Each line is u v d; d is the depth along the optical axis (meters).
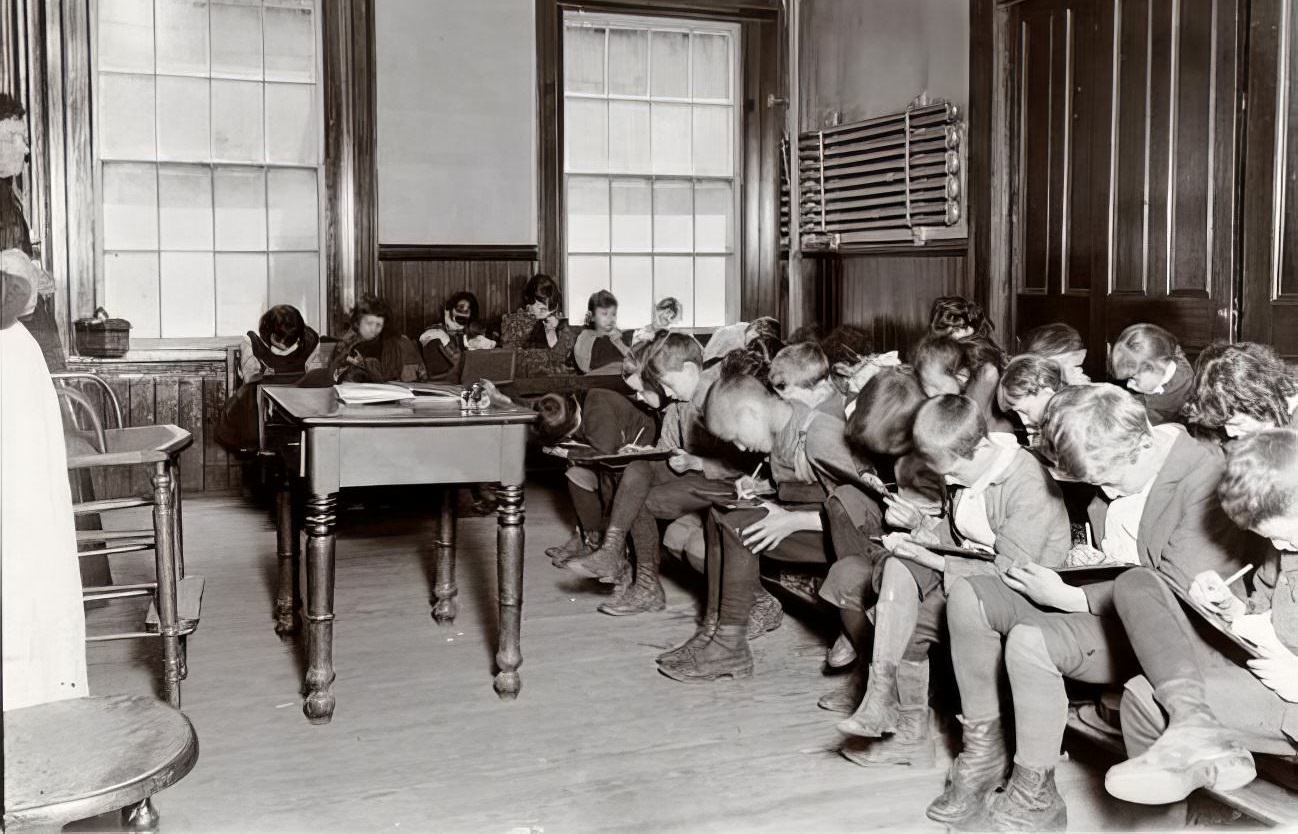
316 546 3.43
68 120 7.09
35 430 2.72
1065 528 3.06
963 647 2.78
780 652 4.13
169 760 2.08
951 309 5.16
